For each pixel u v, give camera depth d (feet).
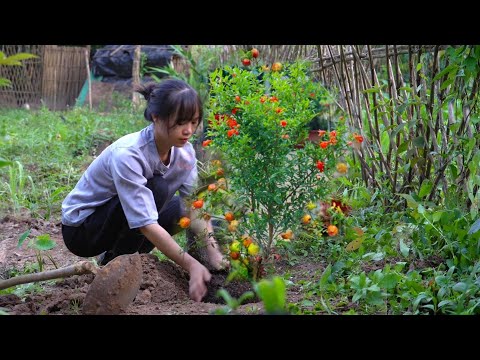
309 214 10.75
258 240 10.19
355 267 11.01
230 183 10.46
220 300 10.69
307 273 11.35
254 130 10.08
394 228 11.71
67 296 10.41
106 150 11.17
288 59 22.67
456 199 11.98
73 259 14.10
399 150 12.23
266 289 5.78
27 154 25.14
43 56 47.39
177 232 11.87
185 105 9.93
